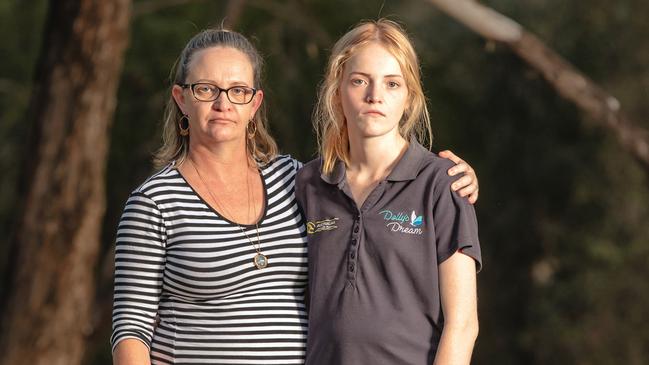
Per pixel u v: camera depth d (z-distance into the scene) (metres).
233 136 8.83
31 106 20.08
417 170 8.47
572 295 35.81
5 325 19.75
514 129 36.34
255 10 30.39
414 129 8.95
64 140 19.78
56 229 19.81
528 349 36.06
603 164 35.75
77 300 20.00
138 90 31.12
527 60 24.39
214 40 8.95
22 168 20.08
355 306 8.29
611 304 35.72
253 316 8.65
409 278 8.26
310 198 8.86
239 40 9.02
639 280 35.78
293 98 30.05
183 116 9.12
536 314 36.12
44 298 19.73
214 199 8.83
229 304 8.66
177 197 8.73
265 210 8.93
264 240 8.80
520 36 23.98
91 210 20.06
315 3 31.05
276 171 9.20
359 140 8.64
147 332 8.61
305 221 8.98
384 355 8.18
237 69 8.84
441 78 34.31
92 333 23.34
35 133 19.94
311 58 29.41
